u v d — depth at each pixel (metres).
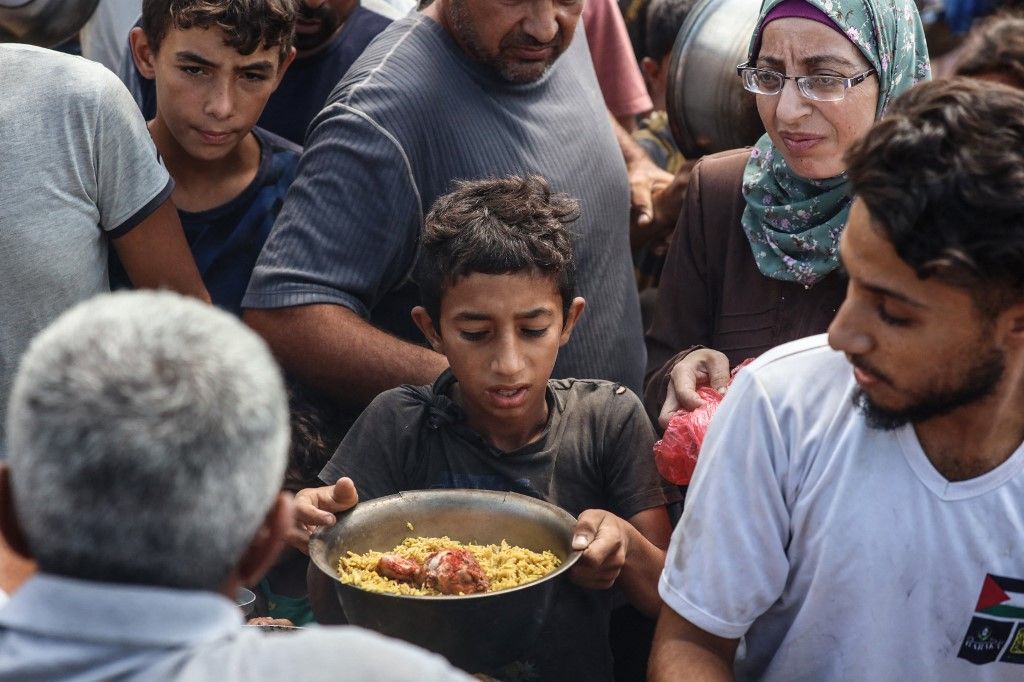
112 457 1.05
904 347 1.37
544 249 2.12
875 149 1.34
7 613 1.08
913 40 2.25
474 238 2.10
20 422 1.09
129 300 1.16
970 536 1.53
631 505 2.16
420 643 1.73
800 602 1.63
